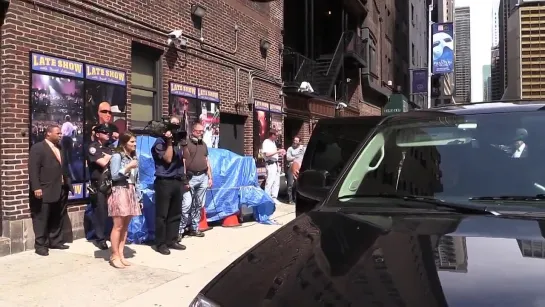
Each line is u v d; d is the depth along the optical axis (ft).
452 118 11.10
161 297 16.96
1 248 21.84
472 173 9.66
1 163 22.52
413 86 96.27
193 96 36.24
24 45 23.03
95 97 26.96
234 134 43.60
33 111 23.36
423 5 188.65
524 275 5.96
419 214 8.82
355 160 11.16
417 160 10.41
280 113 52.06
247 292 6.44
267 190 42.32
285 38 69.87
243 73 43.98
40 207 22.59
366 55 88.89
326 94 69.51
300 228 8.78
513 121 10.46
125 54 29.40
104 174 21.33
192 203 27.45
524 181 9.20
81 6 26.11
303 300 5.87
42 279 18.66
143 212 25.43
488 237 7.32
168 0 33.40
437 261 6.51
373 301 5.60
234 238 27.40
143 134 31.07
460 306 5.37
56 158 22.80
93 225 24.63
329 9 82.12
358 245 7.37
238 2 43.06
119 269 20.26
